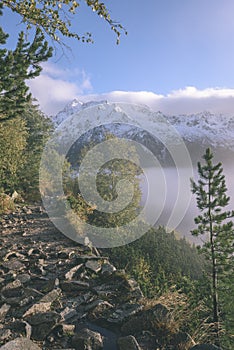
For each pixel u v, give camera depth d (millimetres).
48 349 4648
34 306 5715
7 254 9328
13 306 5855
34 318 5293
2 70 5832
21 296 6340
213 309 12820
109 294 6945
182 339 5141
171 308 6074
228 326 11750
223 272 13414
